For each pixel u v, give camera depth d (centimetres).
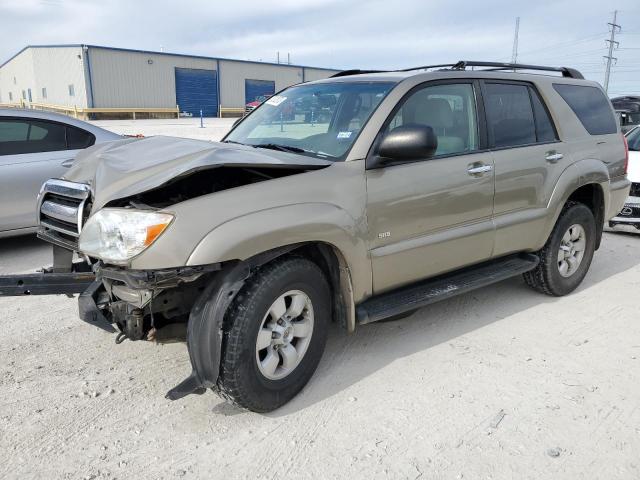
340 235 319
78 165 370
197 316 288
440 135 386
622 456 279
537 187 446
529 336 416
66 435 290
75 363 366
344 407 320
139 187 281
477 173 395
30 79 5206
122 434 292
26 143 623
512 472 266
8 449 278
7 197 605
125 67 4238
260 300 291
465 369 364
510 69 483
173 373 355
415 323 437
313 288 320
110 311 318
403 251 357
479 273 427
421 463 272
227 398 298
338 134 358
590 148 498
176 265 269
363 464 271
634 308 476
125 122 3609
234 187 297
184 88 4628
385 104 356
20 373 352
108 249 279
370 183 337
